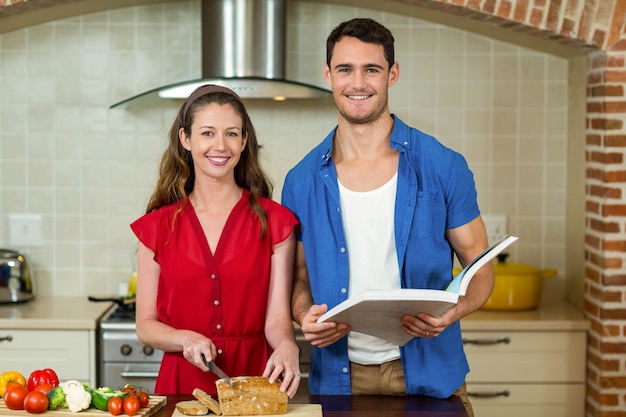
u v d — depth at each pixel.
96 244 4.59
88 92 4.53
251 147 2.74
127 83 4.54
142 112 4.54
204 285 2.64
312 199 2.69
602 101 3.98
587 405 4.14
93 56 4.51
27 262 4.43
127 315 4.07
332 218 2.65
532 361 4.11
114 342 3.93
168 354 2.69
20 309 4.22
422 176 2.64
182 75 4.53
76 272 4.60
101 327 3.94
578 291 4.43
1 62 4.50
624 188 3.96
